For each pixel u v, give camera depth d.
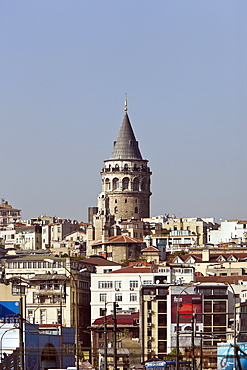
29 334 178.00
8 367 169.88
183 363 184.00
